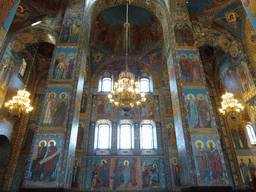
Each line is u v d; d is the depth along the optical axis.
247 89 11.95
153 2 13.12
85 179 12.95
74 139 9.34
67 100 9.38
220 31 13.05
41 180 7.70
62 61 10.41
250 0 6.19
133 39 16.94
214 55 16.28
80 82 10.48
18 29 11.92
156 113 15.37
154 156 13.86
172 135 14.40
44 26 12.18
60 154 8.20
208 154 8.48
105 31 16.17
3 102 11.86
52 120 8.91
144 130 15.26
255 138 13.82
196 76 10.32
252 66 11.74
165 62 16.17
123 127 15.38
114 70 16.98
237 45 12.71
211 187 7.83
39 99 15.69
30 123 14.77
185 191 8.41
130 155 13.88
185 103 9.58
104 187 12.81
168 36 11.80
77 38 11.09
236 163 13.66
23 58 15.20
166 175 13.22
